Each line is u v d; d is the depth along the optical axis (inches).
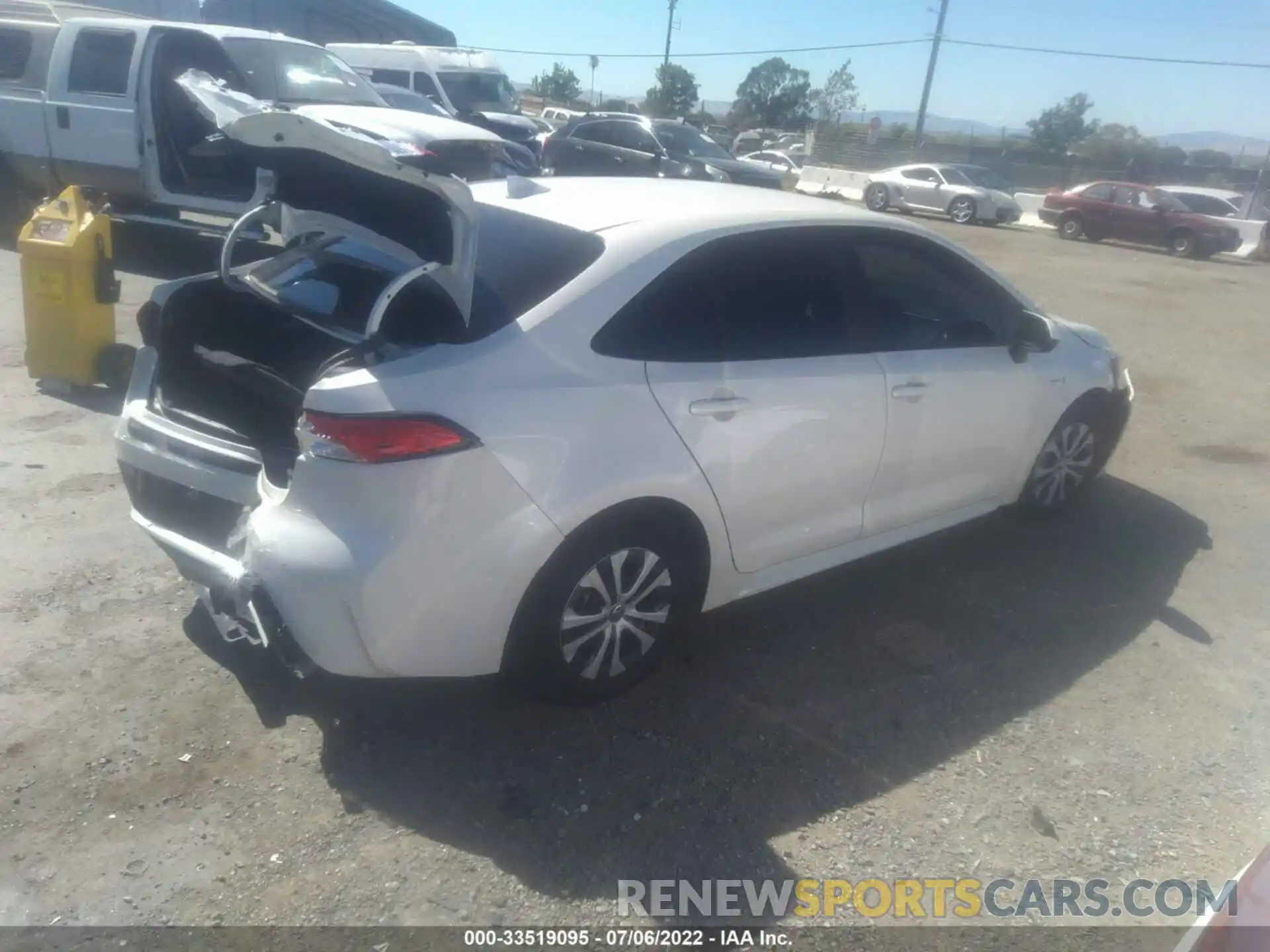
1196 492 245.8
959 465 181.3
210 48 392.5
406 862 115.6
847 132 1891.0
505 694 145.7
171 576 172.6
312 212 148.8
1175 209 896.3
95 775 126.0
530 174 588.4
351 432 116.3
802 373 150.0
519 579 124.6
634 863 117.4
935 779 134.6
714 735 140.0
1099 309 518.9
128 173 381.7
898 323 169.2
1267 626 180.1
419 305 130.0
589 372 129.5
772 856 119.8
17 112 405.1
